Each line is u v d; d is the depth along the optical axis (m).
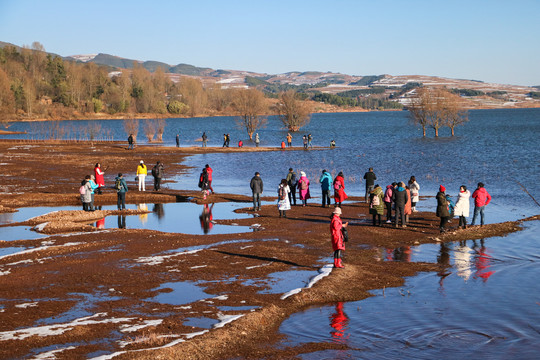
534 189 34.91
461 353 10.08
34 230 22.39
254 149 69.25
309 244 19.48
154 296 13.38
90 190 26.64
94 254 17.80
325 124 176.88
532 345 10.41
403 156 59.81
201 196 31.92
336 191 27.25
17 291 13.69
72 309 12.27
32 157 55.19
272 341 10.80
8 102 151.25
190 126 161.00
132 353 9.58
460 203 22.14
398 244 19.66
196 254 17.78
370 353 10.13
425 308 12.75
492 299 13.38
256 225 23.27
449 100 93.00
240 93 100.38
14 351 9.74
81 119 198.50
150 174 44.59
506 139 85.94
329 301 13.34
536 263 16.98
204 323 11.47
